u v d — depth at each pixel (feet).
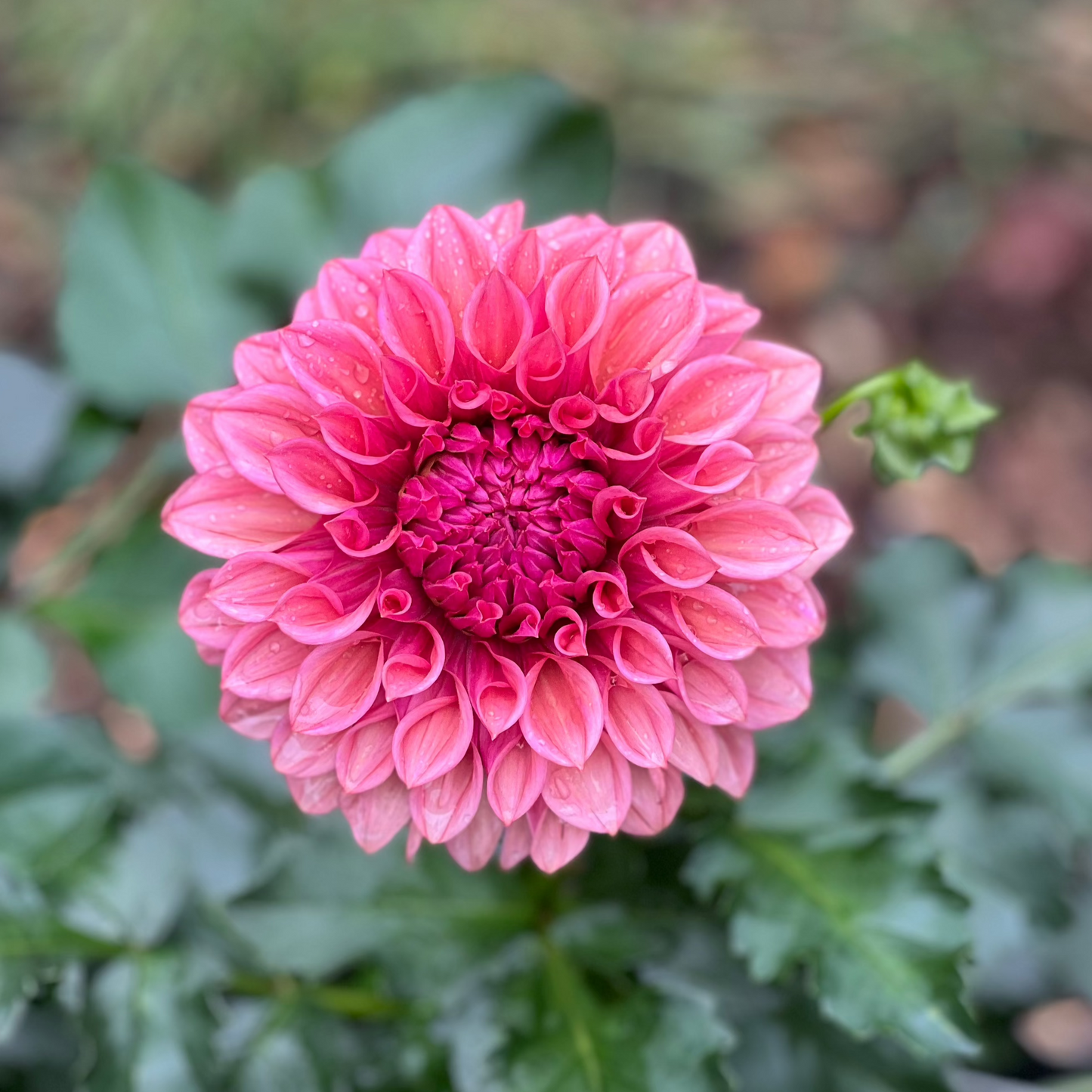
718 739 0.88
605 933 1.05
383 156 1.25
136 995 1.03
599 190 1.25
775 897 1.00
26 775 1.10
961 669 1.19
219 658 0.89
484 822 0.88
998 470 2.07
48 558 1.70
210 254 1.28
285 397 0.86
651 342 0.88
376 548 0.87
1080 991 1.21
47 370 1.30
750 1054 1.13
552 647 0.89
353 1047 1.11
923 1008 0.94
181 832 1.18
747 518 0.87
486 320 0.87
